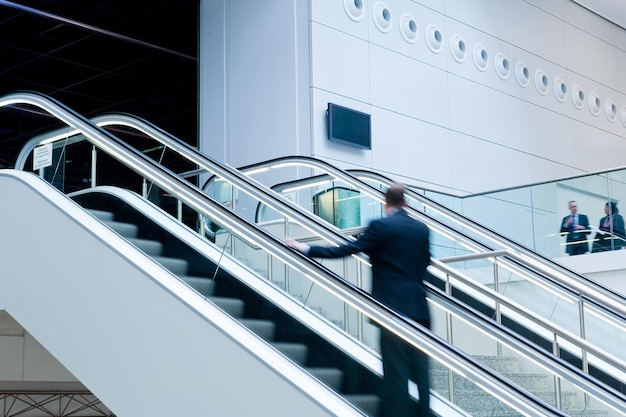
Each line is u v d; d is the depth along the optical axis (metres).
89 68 17.50
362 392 4.73
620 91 18.31
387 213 5.20
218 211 5.66
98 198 6.55
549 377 7.05
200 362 5.28
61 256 6.38
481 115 14.66
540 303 8.48
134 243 6.14
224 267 5.58
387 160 12.94
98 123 8.48
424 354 4.55
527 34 16.02
